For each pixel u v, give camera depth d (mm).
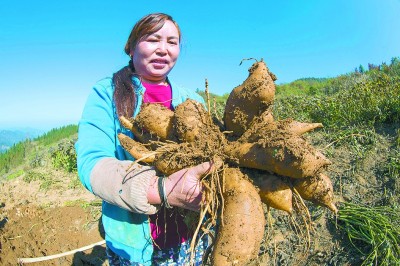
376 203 4633
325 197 1953
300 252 4141
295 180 1939
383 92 7293
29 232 5816
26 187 8461
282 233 4395
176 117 2061
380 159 5477
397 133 6113
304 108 8500
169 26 2271
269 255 4168
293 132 1834
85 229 5734
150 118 2102
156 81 2455
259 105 1981
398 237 3936
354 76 15188
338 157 5754
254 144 1854
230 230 1699
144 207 1880
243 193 1786
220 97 16812
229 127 2098
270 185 1889
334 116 7211
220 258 1671
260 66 1992
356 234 4082
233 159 1910
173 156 1945
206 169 1885
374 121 6605
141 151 2059
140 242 2279
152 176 1948
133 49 2371
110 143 2211
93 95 2283
